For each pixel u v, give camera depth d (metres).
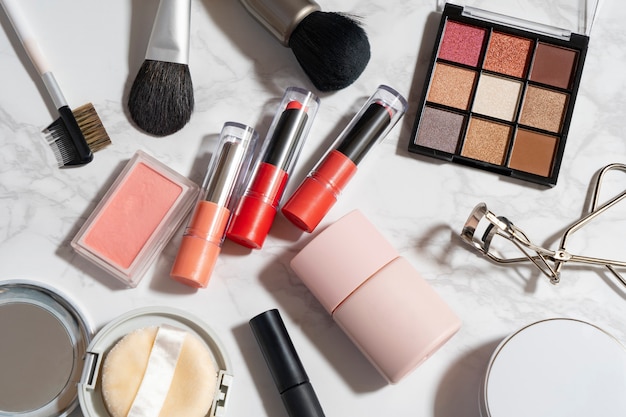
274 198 0.83
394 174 0.90
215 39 0.90
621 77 0.93
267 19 0.84
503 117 0.88
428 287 0.81
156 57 0.85
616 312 0.89
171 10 0.84
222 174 0.82
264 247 0.88
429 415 0.87
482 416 0.82
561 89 0.89
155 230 0.83
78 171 0.87
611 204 0.87
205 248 0.81
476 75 0.89
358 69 0.83
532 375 0.81
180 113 0.85
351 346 0.87
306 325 0.87
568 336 0.82
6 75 0.87
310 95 0.86
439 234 0.89
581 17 0.93
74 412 0.82
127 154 0.88
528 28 0.90
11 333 0.81
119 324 0.81
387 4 0.92
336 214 0.89
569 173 0.91
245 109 0.90
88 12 0.88
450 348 0.88
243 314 0.86
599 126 0.92
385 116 0.85
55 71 0.88
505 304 0.89
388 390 0.86
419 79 0.91
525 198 0.91
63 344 0.82
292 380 0.80
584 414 0.81
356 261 0.79
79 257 0.86
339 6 0.92
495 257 0.87
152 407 0.78
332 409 0.86
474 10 0.90
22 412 0.79
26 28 0.84
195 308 0.86
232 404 0.85
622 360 0.82
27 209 0.86
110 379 0.78
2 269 0.85
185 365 0.80
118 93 0.88
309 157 0.90
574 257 0.83
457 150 0.87
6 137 0.87
